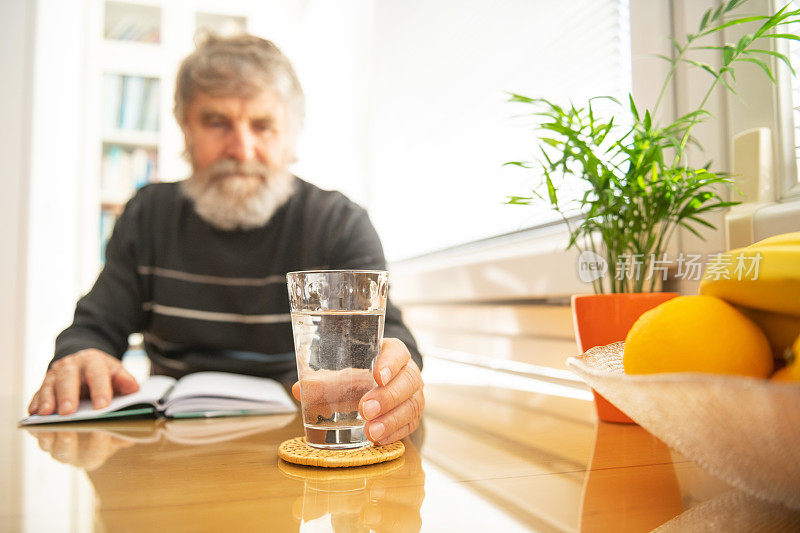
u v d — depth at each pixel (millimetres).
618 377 328
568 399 858
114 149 3082
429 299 1753
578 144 659
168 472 449
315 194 1419
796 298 334
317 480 427
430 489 405
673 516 347
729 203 640
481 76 1549
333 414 498
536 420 686
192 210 1393
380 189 2318
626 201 665
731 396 267
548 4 1266
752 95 792
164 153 3090
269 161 1355
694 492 396
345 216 1346
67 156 2797
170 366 1308
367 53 2502
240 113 1312
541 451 523
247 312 1330
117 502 374
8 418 744
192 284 1341
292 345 1331
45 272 2707
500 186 1463
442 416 716
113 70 3043
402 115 2105
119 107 3096
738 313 364
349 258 1292
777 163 767
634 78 970
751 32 789
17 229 2682
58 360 821
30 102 2713
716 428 292
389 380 506
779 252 342
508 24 1415
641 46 952
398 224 2184
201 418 709
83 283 2893
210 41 1421
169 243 1363
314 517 344
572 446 543
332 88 3020
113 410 693
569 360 415
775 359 372
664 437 342
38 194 2703
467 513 354
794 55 770
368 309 501
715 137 822
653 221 665
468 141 1631
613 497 386
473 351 1520
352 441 501
